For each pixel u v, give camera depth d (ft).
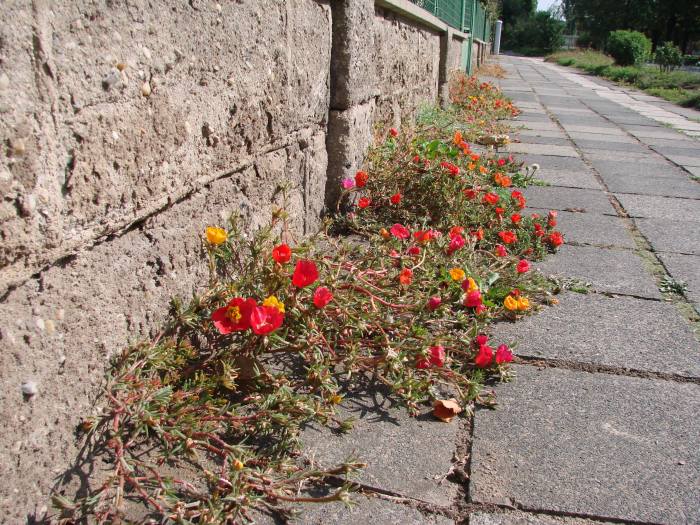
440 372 7.00
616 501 5.42
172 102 6.01
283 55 8.84
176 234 6.37
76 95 4.62
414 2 19.90
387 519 5.13
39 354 4.43
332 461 5.75
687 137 28.81
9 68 3.97
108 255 5.26
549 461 5.92
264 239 7.41
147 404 5.38
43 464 4.52
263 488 5.09
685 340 8.53
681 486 5.63
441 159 13.34
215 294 6.81
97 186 4.95
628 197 16.66
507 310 9.00
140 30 5.40
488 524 5.12
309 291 7.25
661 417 6.72
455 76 35.35
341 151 11.75
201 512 4.78
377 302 8.03
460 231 9.95
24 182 4.14
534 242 12.05
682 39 171.83
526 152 22.84
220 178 7.32
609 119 34.73
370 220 12.17
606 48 112.47
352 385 7.02
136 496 5.09
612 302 9.77
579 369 7.68
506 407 6.81
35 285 4.39
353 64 11.52
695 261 11.78
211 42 6.72
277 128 8.89
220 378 5.99
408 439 6.17
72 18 4.53
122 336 5.54
